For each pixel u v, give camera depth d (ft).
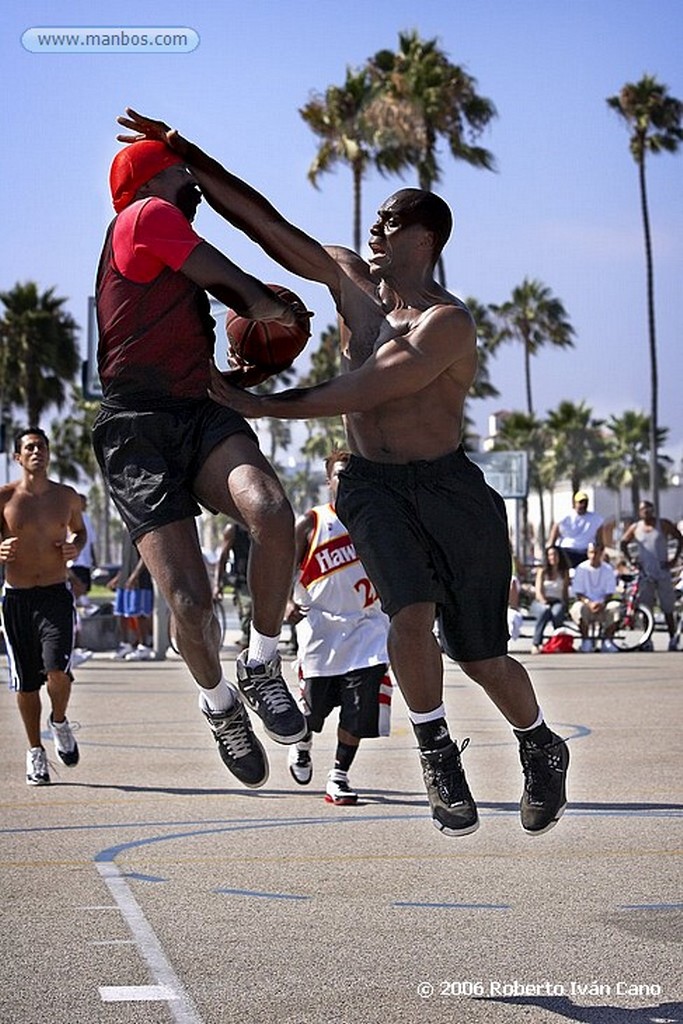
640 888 23.11
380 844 27.02
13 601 34.76
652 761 37.29
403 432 18.95
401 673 18.94
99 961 18.98
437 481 18.90
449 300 18.89
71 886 23.45
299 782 33.04
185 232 17.83
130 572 75.61
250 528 17.58
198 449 18.04
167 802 31.96
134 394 18.12
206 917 21.36
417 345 18.45
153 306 18.02
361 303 19.21
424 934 20.34
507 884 23.49
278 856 25.91
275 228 19.02
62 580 35.01
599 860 25.30
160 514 17.85
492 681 19.62
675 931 20.42
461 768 18.94
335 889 23.22
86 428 316.40
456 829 18.74
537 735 19.93
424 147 152.87
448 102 151.94
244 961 18.95
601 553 78.95
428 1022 16.46
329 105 157.17
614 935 20.21
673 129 189.26
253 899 22.53
